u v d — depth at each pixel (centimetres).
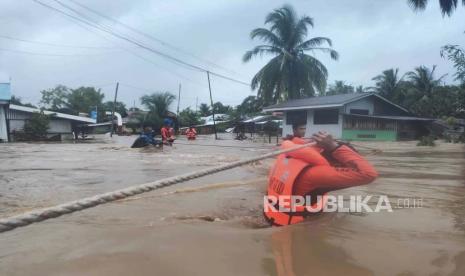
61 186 727
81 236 356
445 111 3747
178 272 270
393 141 2930
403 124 3244
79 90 8506
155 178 833
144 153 1630
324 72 4269
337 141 362
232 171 902
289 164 380
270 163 1051
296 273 267
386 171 873
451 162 1108
